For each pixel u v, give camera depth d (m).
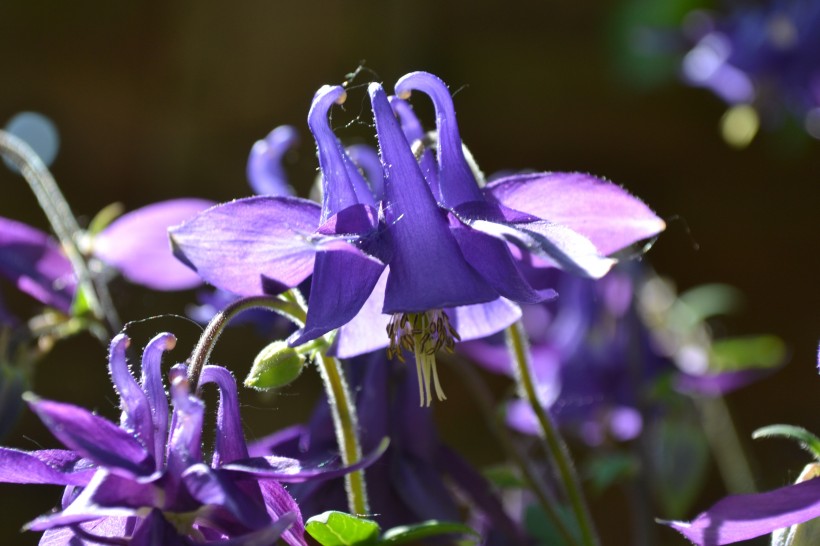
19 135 0.55
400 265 0.27
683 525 0.28
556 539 0.35
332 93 0.28
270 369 0.29
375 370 0.32
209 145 0.78
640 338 0.39
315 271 0.28
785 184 0.90
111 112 0.77
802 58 0.53
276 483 0.28
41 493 0.68
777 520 0.28
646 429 0.39
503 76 0.87
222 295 0.34
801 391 0.85
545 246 0.27
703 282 0.90
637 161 0.89
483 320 0.29
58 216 0.36
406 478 0.32
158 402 0.27
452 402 0.76
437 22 0.86
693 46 0.57
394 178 0.28
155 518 0.27
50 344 0.35
